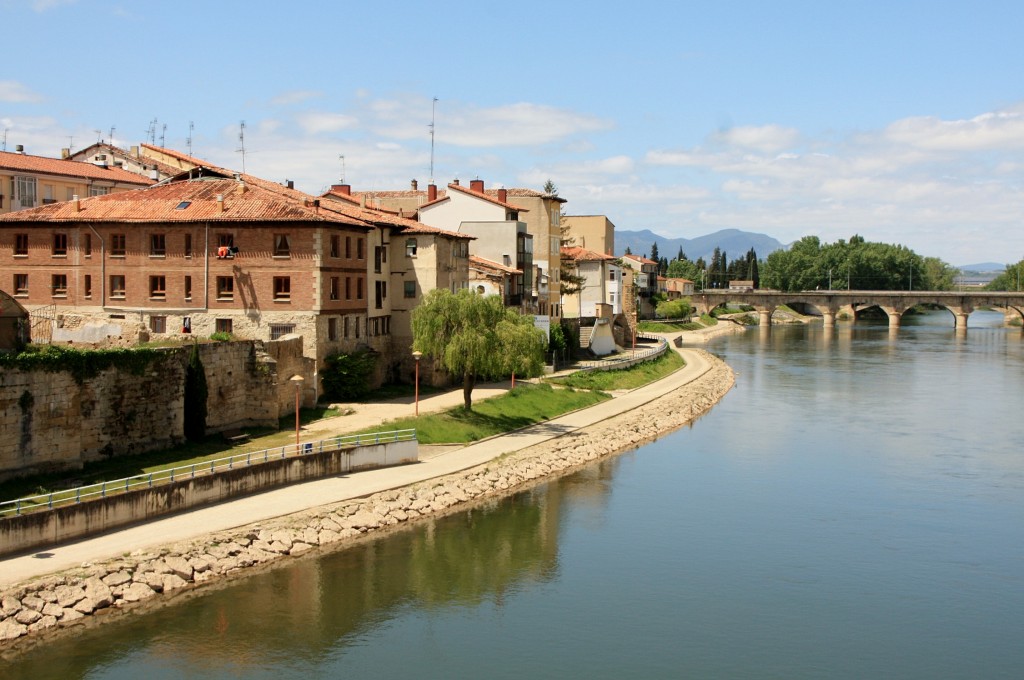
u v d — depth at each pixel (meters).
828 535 57.91
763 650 42.34
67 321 78.12
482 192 122.81
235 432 65.31
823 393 118.25
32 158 102.31
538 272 122.31
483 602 46.81
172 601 43.47
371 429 68.50
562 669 40.12
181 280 76.81
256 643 41.03
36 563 42.41
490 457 70.38
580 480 70.00
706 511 62.56
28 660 38.06
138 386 57.25
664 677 39.62
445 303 78.12
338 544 52.16
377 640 42.28
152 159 120.38
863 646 42.91
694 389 114.31
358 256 82.31
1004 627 45.12
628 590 48.75
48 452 50.78
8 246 79.94
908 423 96.00
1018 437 88.44
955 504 64.81
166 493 50.06
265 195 78.56
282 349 70.62
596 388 106.56
